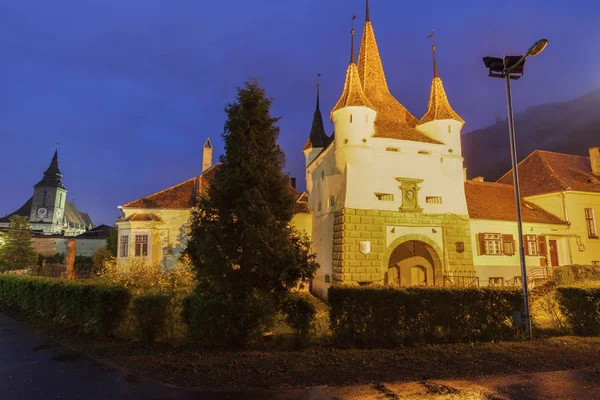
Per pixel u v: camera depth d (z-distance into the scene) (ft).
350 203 65.31
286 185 36.11
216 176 35.27
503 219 79.56
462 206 72.28
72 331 36.83
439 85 79.30
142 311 31.60
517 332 33.45
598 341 32.40
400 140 70.49
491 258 77.25
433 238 69.10
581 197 89.51
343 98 71.46
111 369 25.07
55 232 306.76
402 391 21.08
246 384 22.13
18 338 35.14
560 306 37.76
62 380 23.04
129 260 75.72
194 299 32.24
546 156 104.63
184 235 83.10
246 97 36.35
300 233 37.65
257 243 32.22
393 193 68.54
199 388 21.50
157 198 86.94
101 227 207.10
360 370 24.72
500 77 39.40
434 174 72.02
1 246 137.18
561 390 21.33
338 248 65.87
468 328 32.78
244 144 35.24
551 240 87.45
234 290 31.78
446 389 21.39
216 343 30.04
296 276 34.12
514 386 21.93
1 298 60.18
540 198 93.71
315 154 110.22
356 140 67.72
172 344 31.17
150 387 21.70
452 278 67.82
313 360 26.86
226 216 33.37
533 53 36.45
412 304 32.14
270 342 31.68
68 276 64.28
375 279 63.93
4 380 23.17
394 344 31.01
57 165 324.80
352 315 31.50
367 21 89.56
